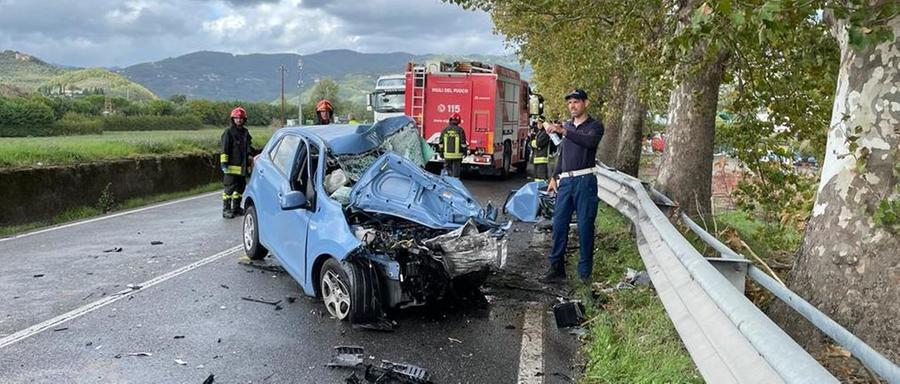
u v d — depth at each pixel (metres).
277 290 6.38
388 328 5.28
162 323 5.32
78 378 4.20
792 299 3.58
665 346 4.43
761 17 3.18
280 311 5.71
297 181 6.55
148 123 39.81
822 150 8.24
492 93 16.89
